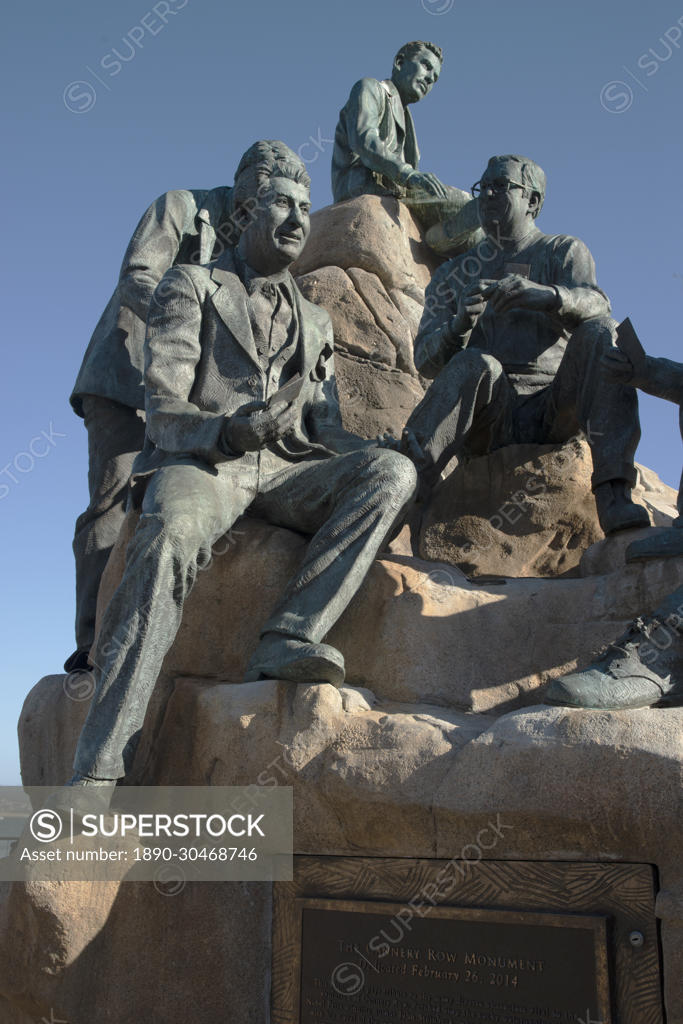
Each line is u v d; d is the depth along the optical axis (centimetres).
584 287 534
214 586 450
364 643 426
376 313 745
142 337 621
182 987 371
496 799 335
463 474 539
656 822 312
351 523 419
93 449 612
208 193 650
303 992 372
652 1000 310
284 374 500
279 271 507
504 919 336
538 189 582
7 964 371
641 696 357
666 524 567
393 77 890
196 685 428
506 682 408
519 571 516
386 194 822
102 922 362
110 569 486
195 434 442
